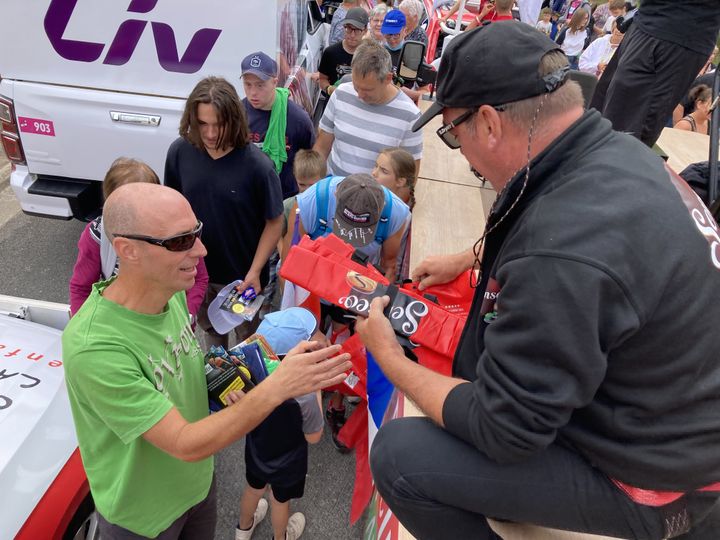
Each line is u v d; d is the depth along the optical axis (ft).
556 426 2.92
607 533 3.55
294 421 6.71
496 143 3.45
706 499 3.52
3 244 15.24
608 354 3.00
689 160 12.85
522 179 3.34
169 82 11.67
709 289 2.98
